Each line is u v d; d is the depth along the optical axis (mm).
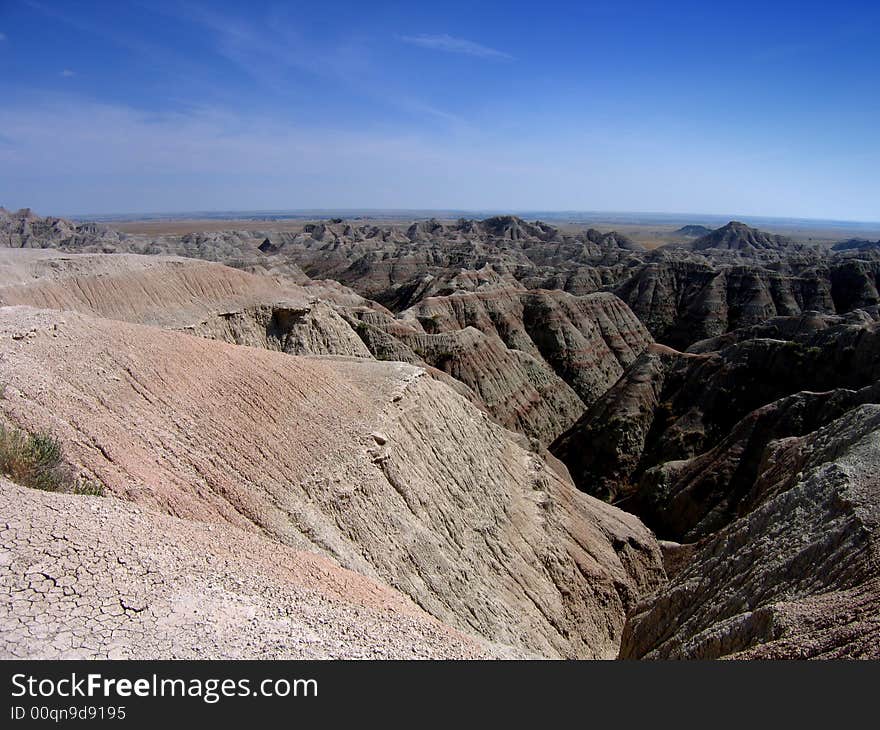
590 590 31906
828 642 12516
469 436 33375
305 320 55625
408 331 68125
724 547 23797
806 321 64812
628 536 37625
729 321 92938
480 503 30016
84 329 21953
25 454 13016
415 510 25578
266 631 9453
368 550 21688
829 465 22547
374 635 10586
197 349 24875
